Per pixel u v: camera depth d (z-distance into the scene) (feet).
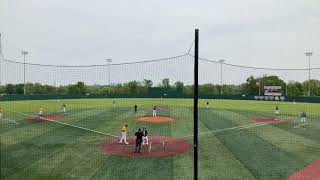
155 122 119.75
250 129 105.09
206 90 211.41
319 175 56.39
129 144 79.20
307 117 139.95
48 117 130.93
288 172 57.77
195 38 41.63
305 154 71.15
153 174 55.52
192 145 78.74
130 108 174.70
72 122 117.50
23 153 69.56
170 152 71.15
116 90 221.66
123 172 56.44
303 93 213.46
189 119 129.29
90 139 85.30
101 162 62.69
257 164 62.49
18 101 211.61
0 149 73.10
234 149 75.00
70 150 72.38
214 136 91.40
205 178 53.62
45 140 83.56
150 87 192.44
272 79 215.51
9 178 52.90
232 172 57.16
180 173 56.13
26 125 109.40
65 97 226.99
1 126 106.63
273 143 82.23
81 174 55.21
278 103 210.79
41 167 59.11
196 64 41.98
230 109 175.42
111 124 113.50
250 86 220.43
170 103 208.23
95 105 193.26
